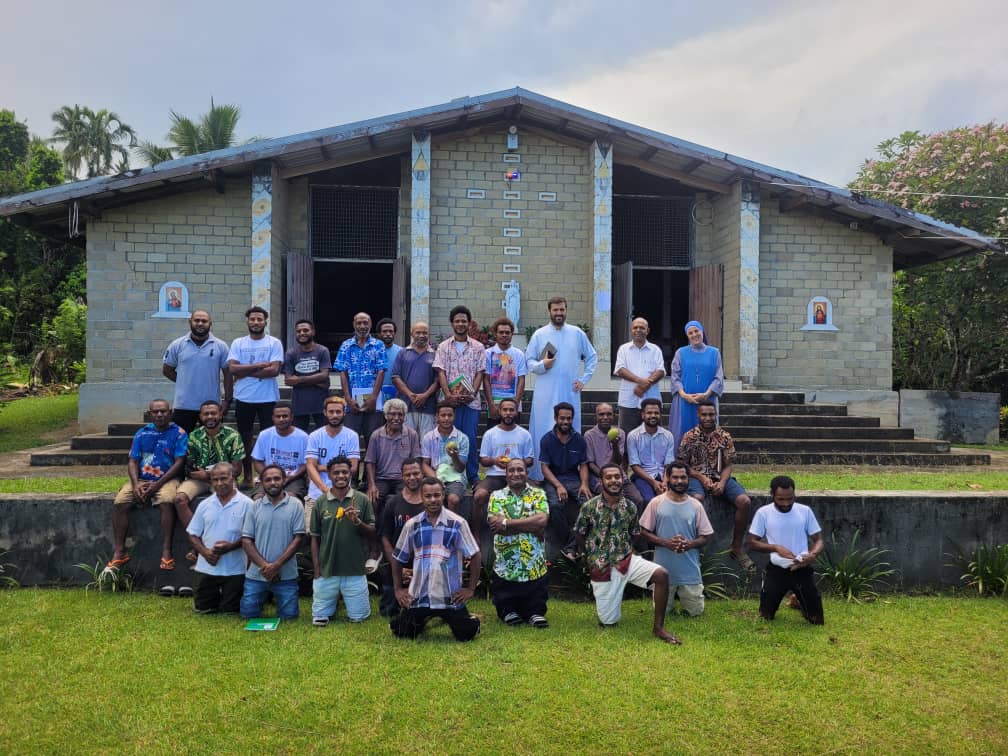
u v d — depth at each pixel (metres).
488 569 7.21
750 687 5.33
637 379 8.71
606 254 14.98
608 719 4.84
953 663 5.79
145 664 5.50
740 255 15.11
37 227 14.46
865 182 20.50
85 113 44.97
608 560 6.46
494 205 15.45
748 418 12.23
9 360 20.59
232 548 6.54
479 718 4.82
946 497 7.73
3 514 7.27
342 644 5.93
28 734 4.58
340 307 23.70
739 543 7.44
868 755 4.54
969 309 17.64
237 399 8.17
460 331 8.04
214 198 14.10
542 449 7.48
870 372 15.52
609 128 14.29
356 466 7.20
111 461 10.50
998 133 17.88
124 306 13.91
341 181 16.55
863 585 7.45
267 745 4.49
